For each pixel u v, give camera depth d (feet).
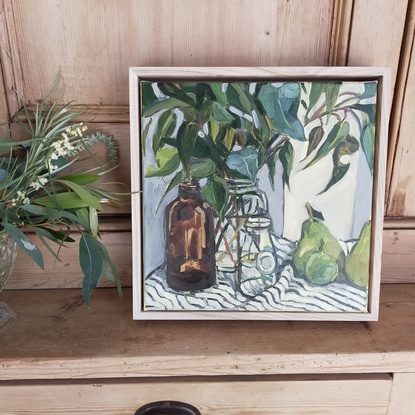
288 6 2.35
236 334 2.25
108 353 2.09
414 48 2.39
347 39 2.39
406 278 2.72
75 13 2.35
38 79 2.45
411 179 2.62
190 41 2.40
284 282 2.30
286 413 2.20
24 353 2.09
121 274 2.70
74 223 2.33
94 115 2.50
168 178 2.25
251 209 2.27
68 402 2.15
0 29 2.35
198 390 2.15
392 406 2.20
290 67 2.17
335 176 2.24
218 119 2.21
